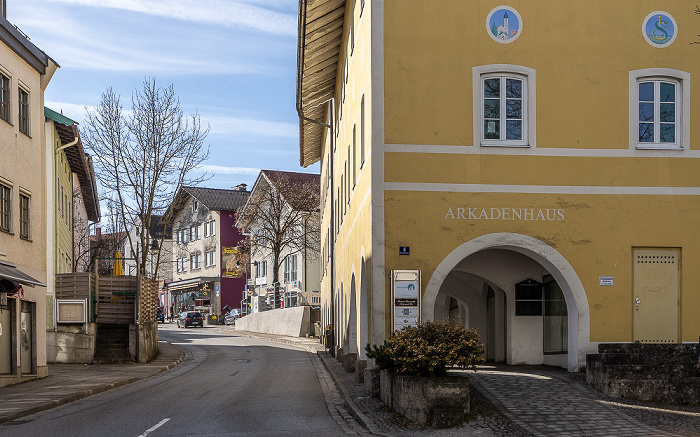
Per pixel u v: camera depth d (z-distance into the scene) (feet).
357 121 64.64
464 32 55.52
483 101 55.42
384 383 48.19
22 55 75.66
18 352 72.79
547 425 38.58
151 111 122.11
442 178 54.39
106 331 107.04
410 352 42.19
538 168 55.21
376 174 53.88
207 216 285.64
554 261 54.80
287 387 65.87
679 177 56.24
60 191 128.88
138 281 107.04
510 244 54.44
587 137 55.83
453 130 54.75
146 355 107.04
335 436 38.22
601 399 44.60
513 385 48.67
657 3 57.00
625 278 55.26
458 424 39.65
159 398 58.29
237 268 276.41
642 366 45.32
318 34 79.66
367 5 57.00
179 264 306.35
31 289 76.54
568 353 56.18
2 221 71.36
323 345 135.85
